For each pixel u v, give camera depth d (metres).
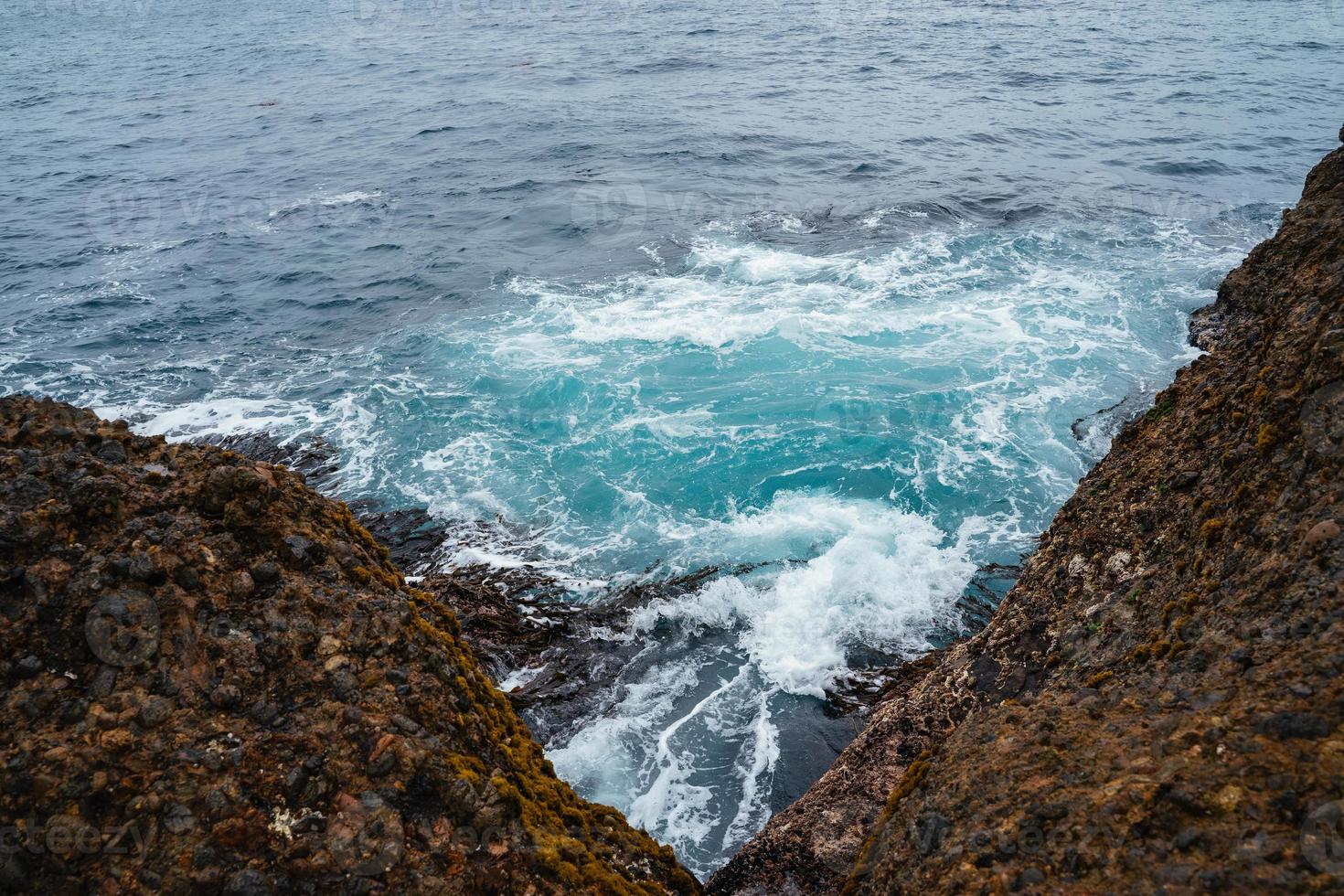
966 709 6.99
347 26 75.50
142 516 5.21
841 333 20.25
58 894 4.09
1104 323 20.03
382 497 15.70
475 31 69.69
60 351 21.33
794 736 11.16
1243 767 4.03
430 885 4.51
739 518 14.93
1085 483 7.96
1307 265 7.29
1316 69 44.69
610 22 70.50
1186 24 59.00
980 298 21.45
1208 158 31.58
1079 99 41.00
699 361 19.52
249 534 5.46
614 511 15.25
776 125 38.53
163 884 4.16
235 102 48.19
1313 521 4.97
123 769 4.37
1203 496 6.19
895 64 50.22
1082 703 5.34
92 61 62.56
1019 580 7.98
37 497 5.01
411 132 40.31
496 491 15.81
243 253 27.33
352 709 4.94
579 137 38.00
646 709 11.62
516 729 6.00
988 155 33.19
